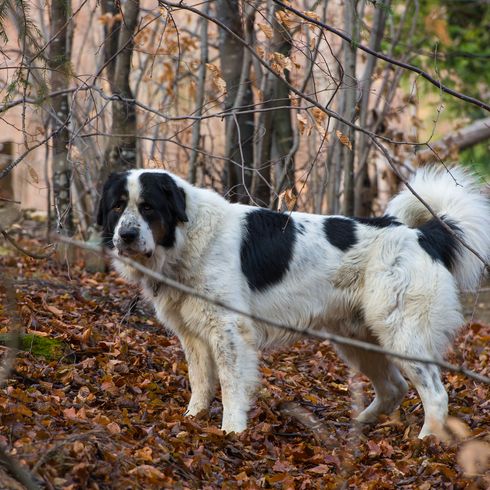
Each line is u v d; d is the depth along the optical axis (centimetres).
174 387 848
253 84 1136
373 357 849
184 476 604
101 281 1204
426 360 450
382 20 1415
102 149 1344
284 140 1383
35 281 1084
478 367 1041
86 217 1374
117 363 837
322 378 975
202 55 1355
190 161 1309
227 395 765
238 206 826
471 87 2000
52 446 552
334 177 1421
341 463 663
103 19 1210
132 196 757
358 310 824
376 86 1853
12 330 537
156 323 1062
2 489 492
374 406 858
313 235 822
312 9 1091
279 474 630
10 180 915
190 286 780
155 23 1642
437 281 795
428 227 834
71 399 730
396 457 720
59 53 1129
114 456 571
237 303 777
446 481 637
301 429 780
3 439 564
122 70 1209
